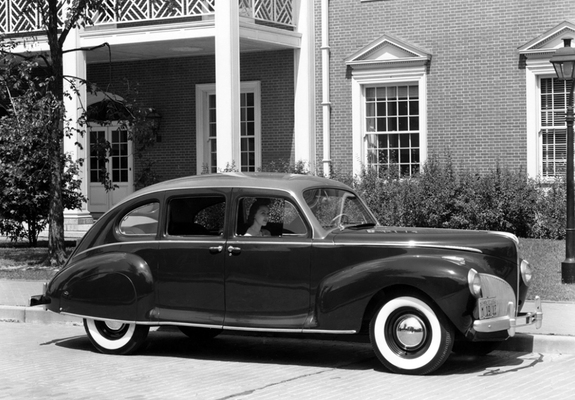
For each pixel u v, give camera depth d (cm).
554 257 1521
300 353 952
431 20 2095
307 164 2180
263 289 862
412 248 818
